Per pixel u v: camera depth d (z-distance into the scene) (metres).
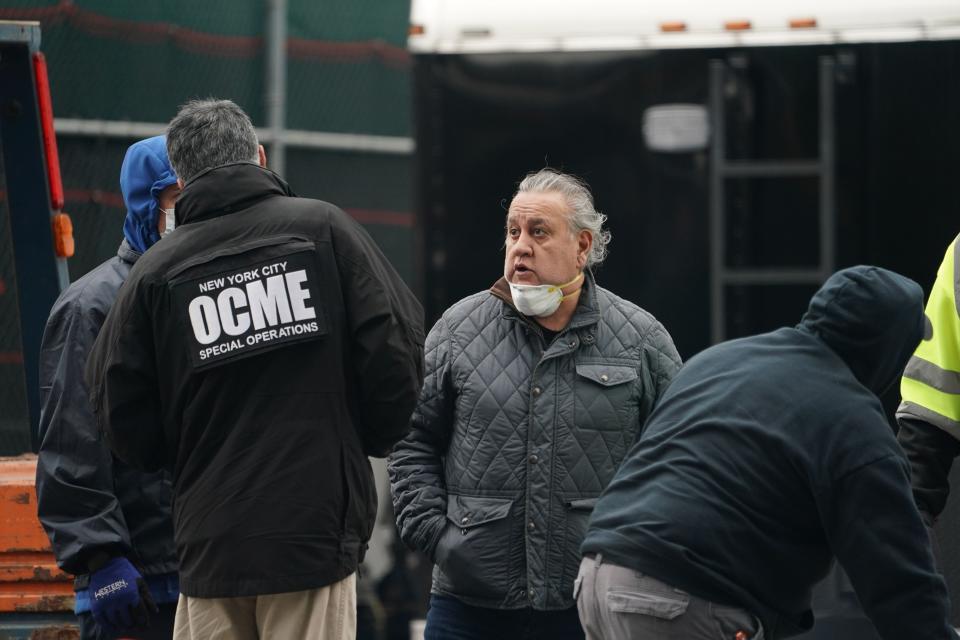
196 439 10.34
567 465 12.13
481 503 12.22
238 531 10.05
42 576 13.26
